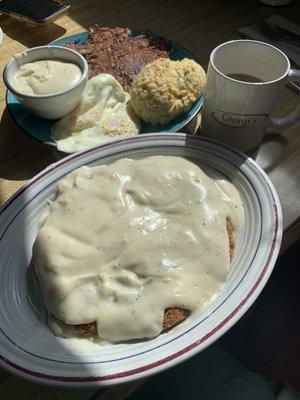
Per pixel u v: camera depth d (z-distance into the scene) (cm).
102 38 44
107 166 32
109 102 38
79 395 25
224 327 24
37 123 37
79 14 52
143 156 33
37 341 24
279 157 37
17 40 48
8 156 37
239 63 35
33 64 39
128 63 41
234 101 31
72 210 28
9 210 30
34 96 34
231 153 32
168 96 35
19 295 27
